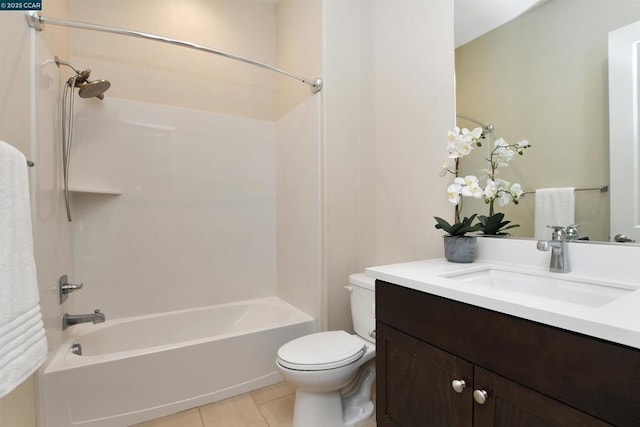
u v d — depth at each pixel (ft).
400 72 5.83
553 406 2.08
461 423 2.69
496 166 4.36
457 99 4.83
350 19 6.85
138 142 7.04
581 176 3.55
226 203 8.04
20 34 3.92
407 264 4.16
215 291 7.89
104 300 6.70
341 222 6.66
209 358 5.61
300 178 7.38
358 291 5.55
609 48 3.34
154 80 7.23
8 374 2.41
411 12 5.60
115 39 6.86
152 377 5.14
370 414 5.05
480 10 4.54
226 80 8.09
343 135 6.72
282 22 8.35
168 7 7.44
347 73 6.79
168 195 7.36
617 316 1.95
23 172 2.75
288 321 6.64
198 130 7.72
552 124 3.80
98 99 6.61
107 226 6.73
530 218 4.00
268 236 8.60
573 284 3.27
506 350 2.36
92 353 6.05
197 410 5.39
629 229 3.20
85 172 6.46
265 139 8.59
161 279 7.27
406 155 5.70
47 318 4.61
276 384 6.26
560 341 2.05
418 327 3.14
